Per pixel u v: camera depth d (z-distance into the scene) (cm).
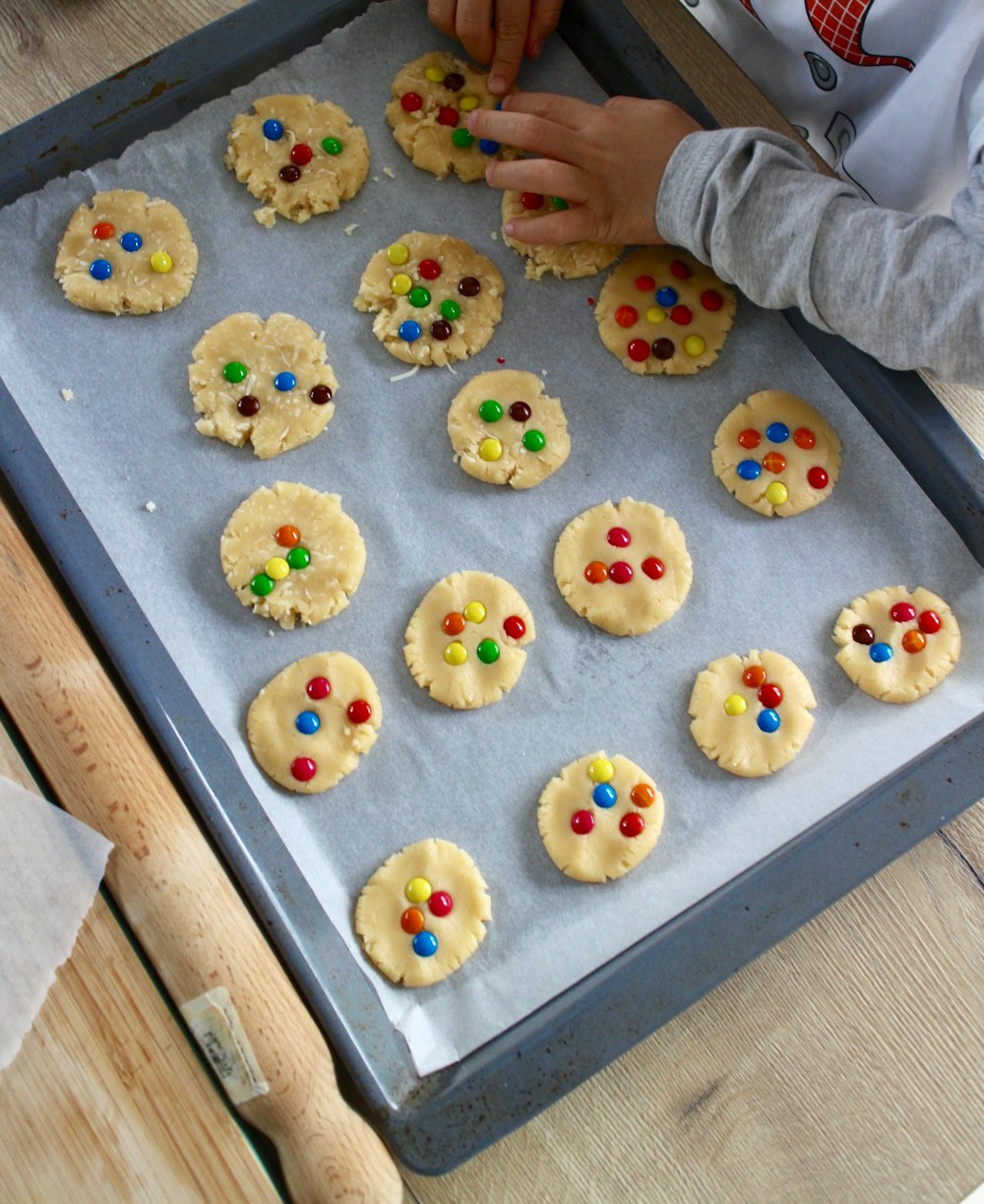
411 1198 52
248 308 62
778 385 63
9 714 49
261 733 56
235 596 58
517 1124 50
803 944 56
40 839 47
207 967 47
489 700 58
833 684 60
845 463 62
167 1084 46
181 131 63
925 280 54
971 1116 54
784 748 58
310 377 61
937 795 55
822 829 54
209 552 59
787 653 60
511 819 57
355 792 57
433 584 60
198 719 53
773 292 58
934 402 59
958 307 53
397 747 57
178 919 47
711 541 61
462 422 61
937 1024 55
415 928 54
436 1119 50
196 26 65
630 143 59
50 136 60
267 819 53
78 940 47
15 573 52
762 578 61
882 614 60
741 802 58
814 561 61
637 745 58
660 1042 55
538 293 64
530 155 64
